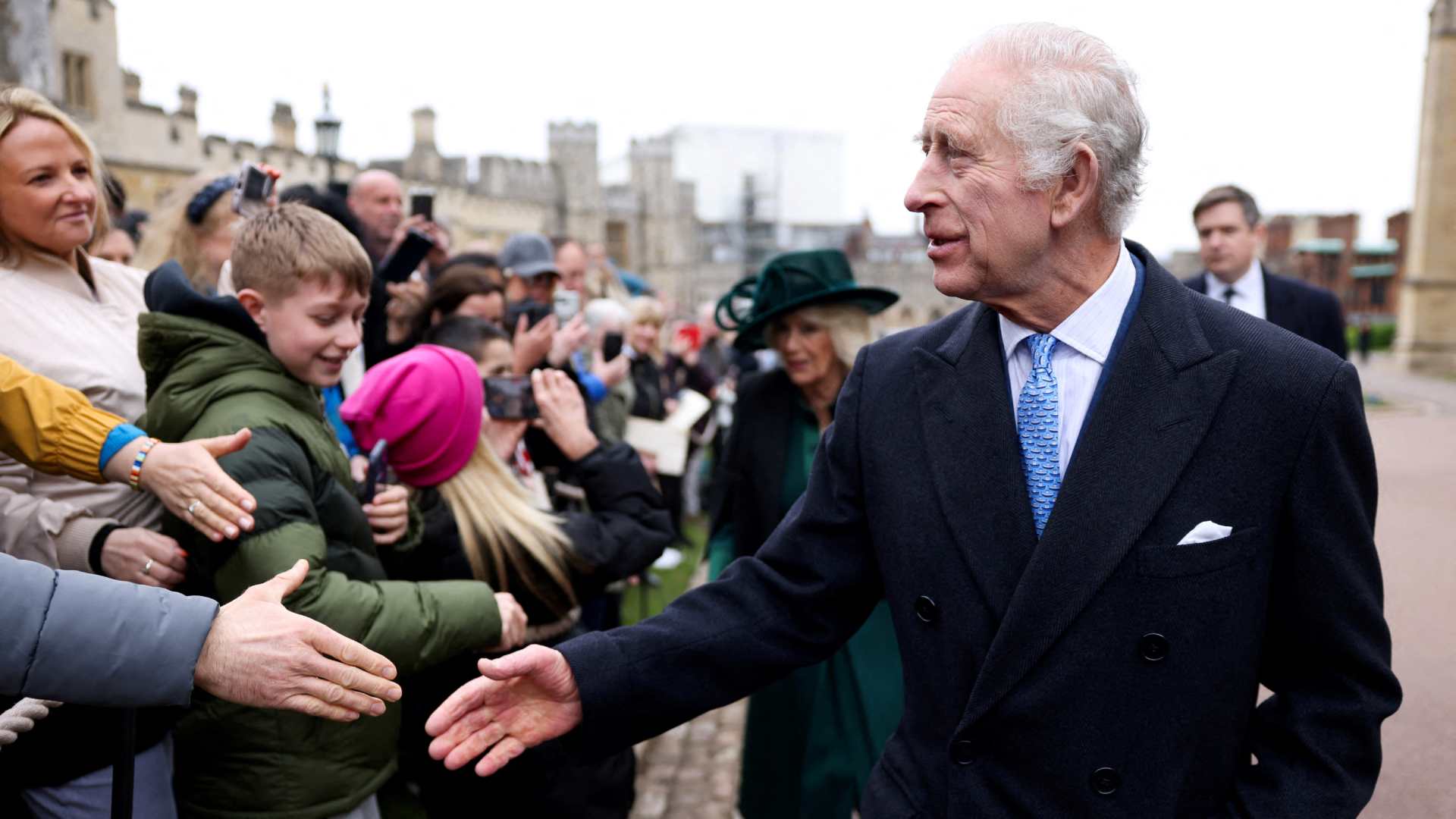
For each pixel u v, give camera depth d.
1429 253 30.73
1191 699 1.44
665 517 2.83
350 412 2.47
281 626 1.41
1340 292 59.50
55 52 12.75
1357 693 1.45
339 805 2.04
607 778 2.62
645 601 5.87
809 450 3.47
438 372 2.49
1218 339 1.49
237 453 1.93
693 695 1.71
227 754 1.99
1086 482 1.46
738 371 10.07
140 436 1.87
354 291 2.16
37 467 1.86
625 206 48.19
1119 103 1.45
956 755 1.53
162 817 1.97
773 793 3.30
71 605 1.29
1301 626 1.46
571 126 40.97
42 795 1.84
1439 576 4.86
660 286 49.88
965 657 1.55
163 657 1.33
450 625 2.11
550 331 3.86
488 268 4.09
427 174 27.88
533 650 1.62
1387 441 11.98
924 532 1.59
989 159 1.45
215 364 2.04
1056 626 1.45
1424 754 3.12
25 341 2.15
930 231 1.53
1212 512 1.43
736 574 1.81
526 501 2.68
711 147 57.44
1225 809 1.51
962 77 1.48
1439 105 30.44
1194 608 1.43
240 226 2.25
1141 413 1.47
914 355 1.68
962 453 1.57
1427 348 31.09
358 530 2.19
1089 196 1.46
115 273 2.47
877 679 3.08
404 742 2.57
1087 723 1.46
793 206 58.81
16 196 2.12
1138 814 1.46
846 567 1.75
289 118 19.25
